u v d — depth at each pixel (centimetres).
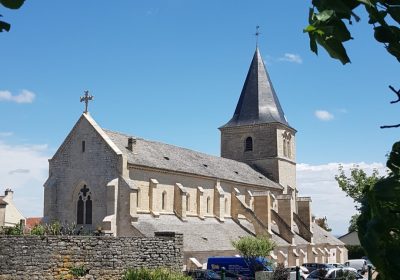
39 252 2641
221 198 7056
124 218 5431
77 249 2775
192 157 7375
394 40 349
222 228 6806
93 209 5622
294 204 8875
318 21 343
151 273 2561
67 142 5881
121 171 5528
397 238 332
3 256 2541
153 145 6706
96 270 2831
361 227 343
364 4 333
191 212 6600
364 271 5819
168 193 6222
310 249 8300
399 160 381
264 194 7562
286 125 9362
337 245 9162
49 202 5812
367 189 351
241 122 9381
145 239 3073
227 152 9438
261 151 9181
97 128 5753
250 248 5175
